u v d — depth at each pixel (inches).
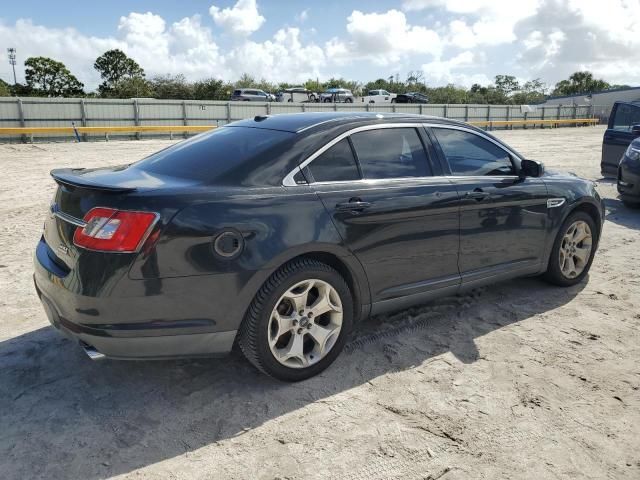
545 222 172.9
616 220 304.0
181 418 111.9
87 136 946.7
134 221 101.9
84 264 103.1
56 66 2699.3
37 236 263.0
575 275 190.9
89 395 120.0
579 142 954.1
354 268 127.9
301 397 119.7
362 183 130.9
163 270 103.5
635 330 156.5
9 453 100.1
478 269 157.8
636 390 124.3
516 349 143.9
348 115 140.2
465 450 102.7
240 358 137.2
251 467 97.7
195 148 136.8
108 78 2736.2
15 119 892.0
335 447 103.3
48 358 136.2
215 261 107.1
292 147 124.2
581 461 100.0
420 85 2839.6
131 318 103.9
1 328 153.6
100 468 96.9
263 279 112.5
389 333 152.3
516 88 3179.1
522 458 100.7
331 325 128.8
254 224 111.0
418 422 111.3
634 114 394.0
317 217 119.6
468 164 156.2
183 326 107.4
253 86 2263.8
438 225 143.0
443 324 159.2
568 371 132.6
